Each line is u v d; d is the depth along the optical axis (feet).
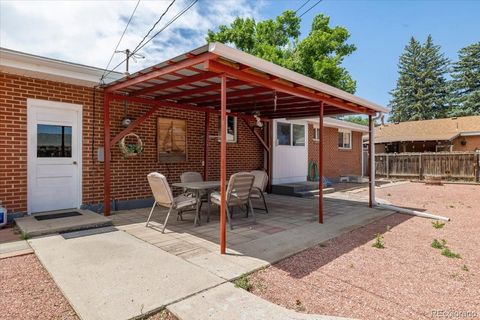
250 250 13.08
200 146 27.78
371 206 25.20
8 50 16.16
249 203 19.12
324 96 19.69
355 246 14.33
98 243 13.66
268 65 13.84
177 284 9.45
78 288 9.09
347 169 49.60
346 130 49.52
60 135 19.38
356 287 9.87
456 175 51.65
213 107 26.40
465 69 121.39
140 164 23.31
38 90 18.31
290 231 16.60
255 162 33.73
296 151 38.29
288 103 23.18
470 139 64.59
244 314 7.77
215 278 9.98
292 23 69.05
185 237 15.05
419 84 129.90
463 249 14.10
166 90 19.57
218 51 11.58
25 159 17.90
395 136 71.36
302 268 11.41
